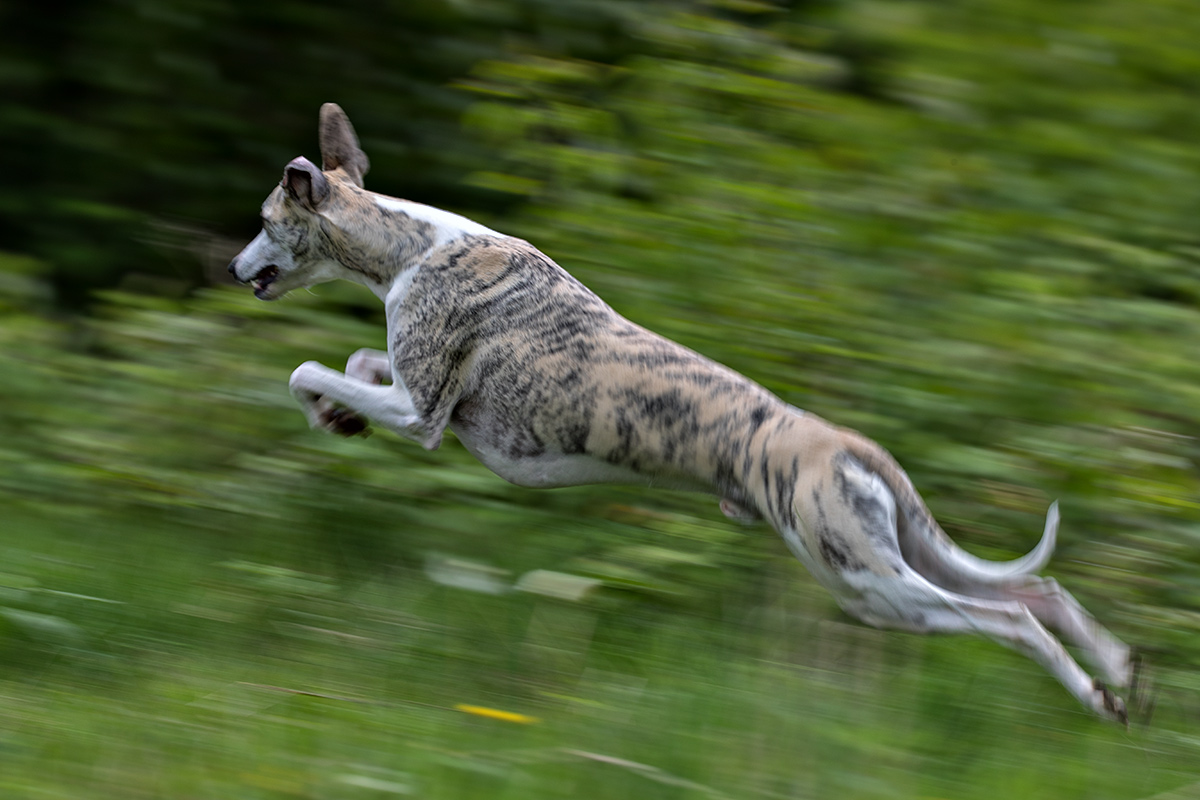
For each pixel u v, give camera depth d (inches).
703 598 375.6
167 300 508.7
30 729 278.4
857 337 433.7
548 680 329.4
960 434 420.8
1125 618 373.1
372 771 269.0
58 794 251.9
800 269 449.7
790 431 305.7
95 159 648.4
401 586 374.3
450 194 657.6
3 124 643.5
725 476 313.4
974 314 441.1
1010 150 538.6
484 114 497.4
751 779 279.0
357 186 342.6
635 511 415.5
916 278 462.6
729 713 309.0
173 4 628.7
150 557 378.6
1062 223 499.5
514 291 326.0
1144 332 445.1
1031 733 322.3
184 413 438.6
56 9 649.0
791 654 346.3
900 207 486.6
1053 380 419.8
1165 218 510.6
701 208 453.7
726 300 429.7
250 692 304.7
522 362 322.3
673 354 319.3
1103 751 312.5
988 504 402.9
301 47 657.0
